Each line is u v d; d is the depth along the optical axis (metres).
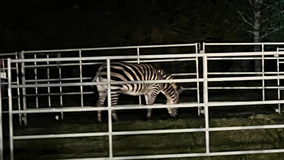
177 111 11.98
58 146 7.98
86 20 21.25
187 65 19.97
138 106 6.54
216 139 8.15
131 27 21.11
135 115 11.53
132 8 21.27
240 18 20.48
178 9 20.75
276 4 19.55
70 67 19.58
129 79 9.97
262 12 20.19
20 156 7.36
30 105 14.47
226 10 20.39
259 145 7.68
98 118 10.13
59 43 21.22
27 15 21.09
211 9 20.42
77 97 16.20
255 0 19.47
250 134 8.45
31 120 11.06
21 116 10.61
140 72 10.15
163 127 9.21
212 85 18.31
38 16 21.16
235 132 8.59
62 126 9.78
